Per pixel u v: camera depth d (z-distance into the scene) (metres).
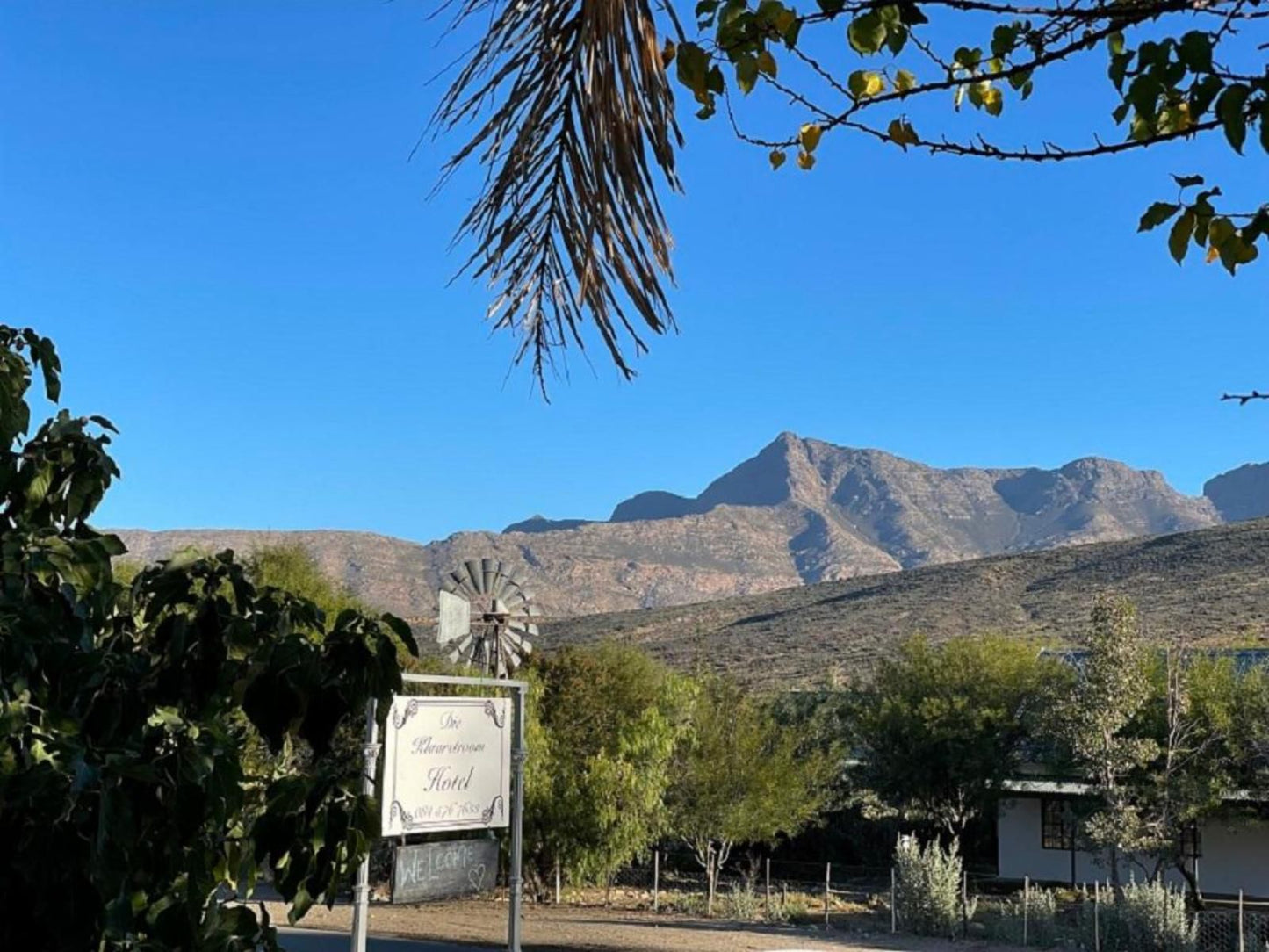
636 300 2.45
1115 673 25.23
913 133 2.27
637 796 22.80
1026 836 30.38
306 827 2.59
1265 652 30.81
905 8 2.14
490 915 19.42
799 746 29.98
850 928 19.77
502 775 10.36
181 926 2.34
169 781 2.30
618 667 26.61
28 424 2.90
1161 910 17.67
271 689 2.52
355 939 9.27
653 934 17.30
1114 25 2.11
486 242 2.53
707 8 2.19
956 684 31.44
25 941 2.11
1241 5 2.05
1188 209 2.15
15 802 2.04
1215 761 26.23
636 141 2.35
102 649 2.57
